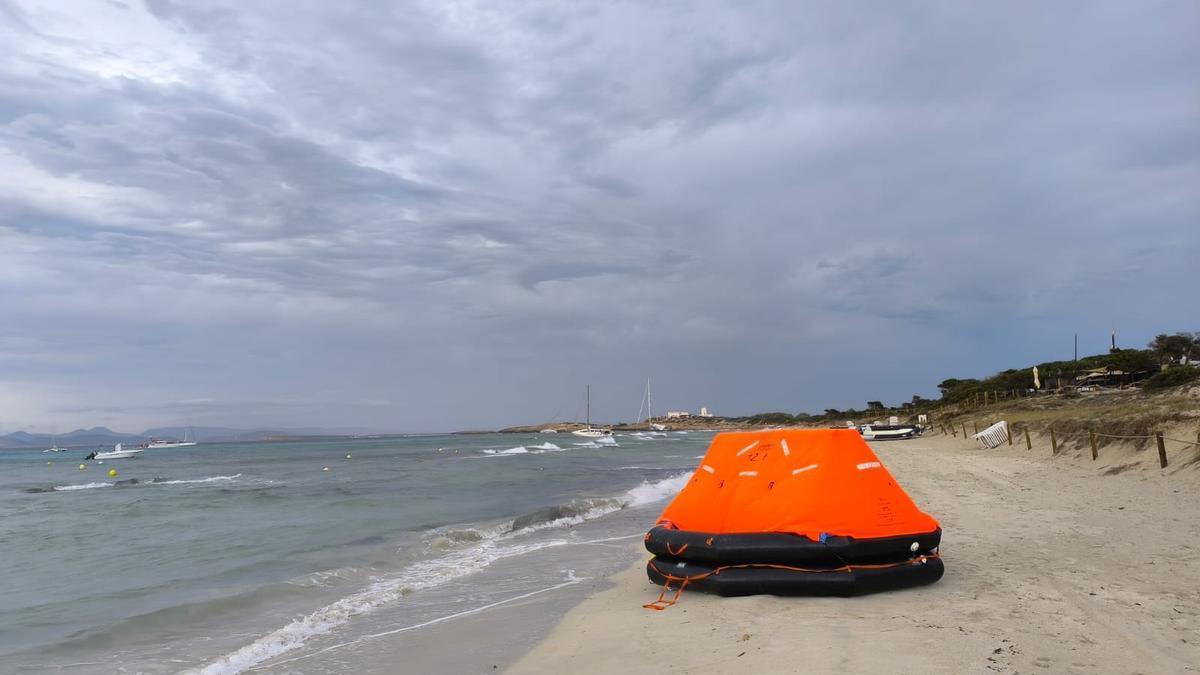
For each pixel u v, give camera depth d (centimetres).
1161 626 514
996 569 741
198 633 762
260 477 4078
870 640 510
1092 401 4153
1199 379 3197
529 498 2281
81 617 866
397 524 1655
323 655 660
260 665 638
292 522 1756
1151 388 3719
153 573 1148
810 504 677
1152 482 1425
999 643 486
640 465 4362
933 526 696
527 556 1173
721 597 693
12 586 1064
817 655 482
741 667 480
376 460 5891
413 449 9250
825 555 650
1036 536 925
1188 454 1485
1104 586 643
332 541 1405
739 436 784
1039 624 532
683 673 489
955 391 8206
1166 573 684
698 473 793
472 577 1015
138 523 1889
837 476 694
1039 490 1475
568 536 1398
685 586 727
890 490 710
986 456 2697
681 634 586
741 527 695
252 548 1359
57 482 4334
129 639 742
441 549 1284
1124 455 1791
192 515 2050
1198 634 492
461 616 787
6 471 6081
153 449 14075
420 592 927
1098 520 1038
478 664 604
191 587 1022
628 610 716
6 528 1830
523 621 743
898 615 577
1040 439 2672
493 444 11362
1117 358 5200
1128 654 455
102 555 1349
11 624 832
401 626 756
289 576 1071
